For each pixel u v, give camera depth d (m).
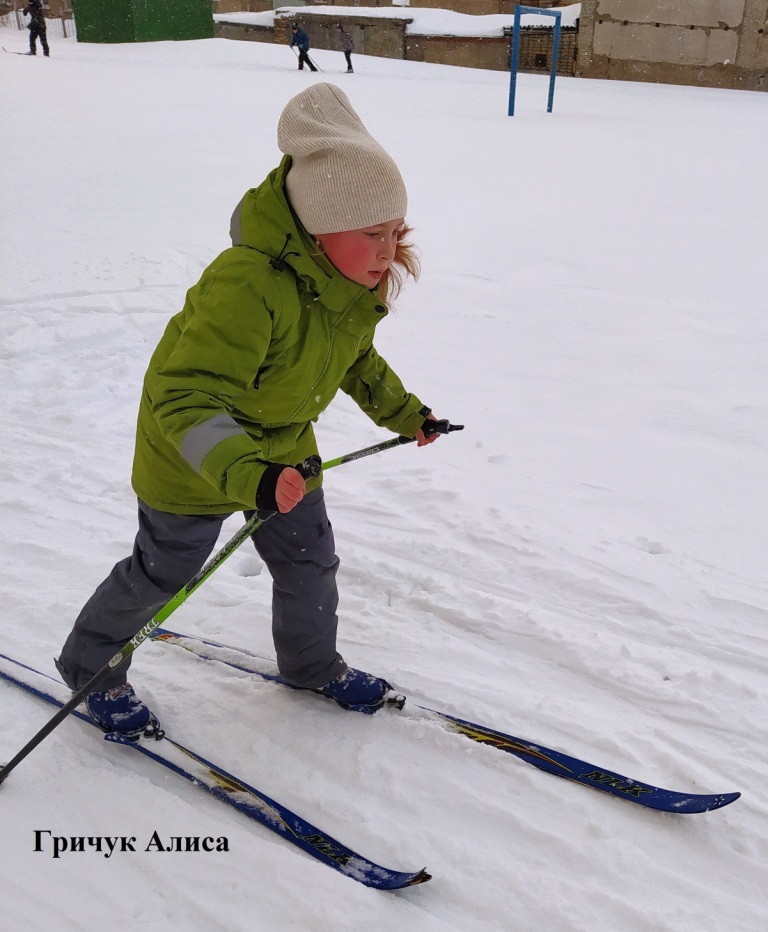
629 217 8.44
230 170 9.84
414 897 1.79
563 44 26.56
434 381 4.86
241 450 1.67
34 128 12.31
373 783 2.10
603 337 5.55
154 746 2.20
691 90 22.84
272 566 2.21
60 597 2.83
